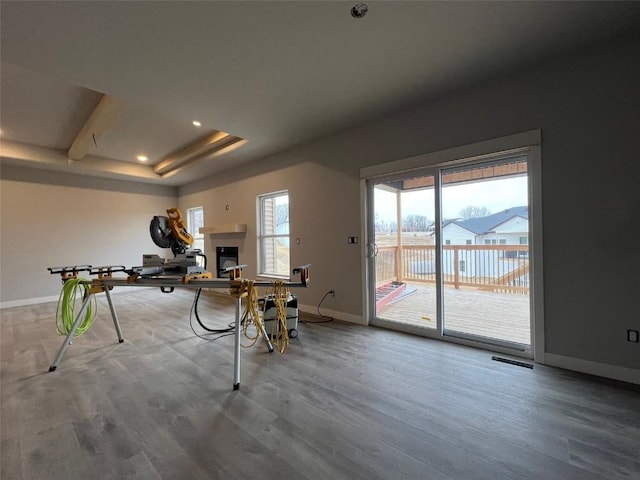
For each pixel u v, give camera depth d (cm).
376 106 312
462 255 332
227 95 288
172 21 188
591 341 223
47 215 566
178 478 134
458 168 298
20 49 212
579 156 224
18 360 271
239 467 140
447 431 163
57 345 310
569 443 151
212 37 204
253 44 213
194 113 327
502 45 218
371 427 168
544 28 200
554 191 235
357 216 366
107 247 641
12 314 458
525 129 246
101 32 196
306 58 231
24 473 138
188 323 389
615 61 210
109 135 445
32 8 172
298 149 438
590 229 221
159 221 277
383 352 276
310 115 333
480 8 182
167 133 443
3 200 521
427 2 176
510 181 276
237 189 562
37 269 553
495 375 227
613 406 182
